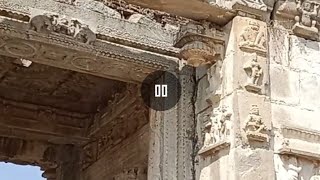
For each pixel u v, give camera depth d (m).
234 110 9.90
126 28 11.42
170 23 11.94
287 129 10.22
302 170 10.13
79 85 14.48
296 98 10.55
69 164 15.65
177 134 11.15
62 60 11.27
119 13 11.80
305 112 10.52
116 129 13.93
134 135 13.03
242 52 10.26
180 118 11.24
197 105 11.20
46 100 15.18
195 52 10.41
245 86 10.05
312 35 11.16
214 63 10.66
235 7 10.41
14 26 10.41
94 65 11.45
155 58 11.47
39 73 14.05
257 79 10.17
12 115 14.84
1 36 10.46
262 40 10.46
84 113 15.43
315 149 10.30
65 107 15.34
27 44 10.71
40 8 10.81
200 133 10.91
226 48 10.48
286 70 10.66
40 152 15.62
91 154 15.03
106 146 14.35
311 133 10.37
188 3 10.09
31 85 14.67
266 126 9.95
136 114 13.00
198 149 10.85
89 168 14.98
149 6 10.16
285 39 10.89
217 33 10.53
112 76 11.90
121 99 13.60
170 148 11.08
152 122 11.62
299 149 10.16
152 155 11.34
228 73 10.27
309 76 10.84
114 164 13.72
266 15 10.72
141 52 11.38
